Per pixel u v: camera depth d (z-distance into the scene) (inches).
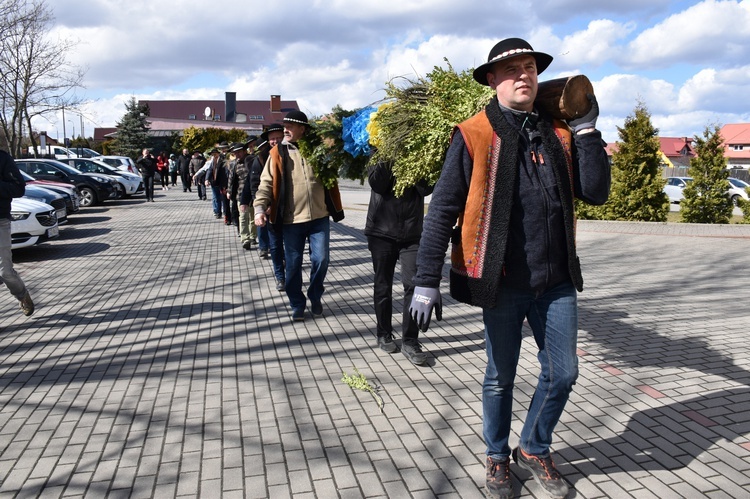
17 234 409.7
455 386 171.9
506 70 103.6
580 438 138.9
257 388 172.4
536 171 104.5
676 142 3218.5
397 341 213.2
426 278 106.9
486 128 104.7
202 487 121.2
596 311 256.4
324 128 203.8
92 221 650.8
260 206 229.5
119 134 2196.1
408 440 139.9
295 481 123.0
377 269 197.5
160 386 175.2
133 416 154.8
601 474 123.1
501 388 113.5
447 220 106.7
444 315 250.1
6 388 175.0
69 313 260.4
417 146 146.5
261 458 132.5
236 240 488.1
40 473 127.4
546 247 104.5
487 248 103.7
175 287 311.0
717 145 679.7
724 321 237.5
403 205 187.6
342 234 526.9
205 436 143.2
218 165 596.4
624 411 152.9
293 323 239.0
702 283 319.9
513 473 124.1
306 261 370.0
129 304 275.3
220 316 251.6
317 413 155.2
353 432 144.3
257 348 208.4
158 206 839.1
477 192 104.3
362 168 211.6
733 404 155.6
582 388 168.7
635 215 644.7
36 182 675.4
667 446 134.3
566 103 102.4
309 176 228.1
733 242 494.6
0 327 239.1
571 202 105.8
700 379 173.8
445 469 126.9
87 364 194.9
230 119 3720.5
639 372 180.5
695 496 114.4
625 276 343.3
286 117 220.5
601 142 104.5
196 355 202.1
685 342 209.8
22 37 1011.9
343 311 257.1
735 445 134.0
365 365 190.2
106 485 122.4
